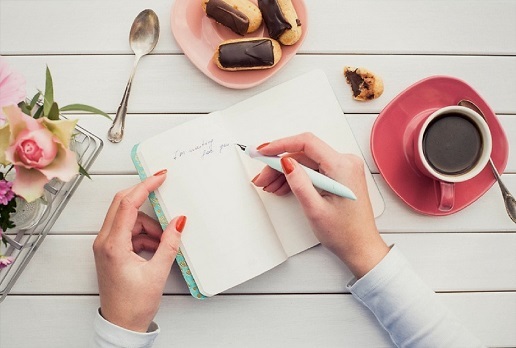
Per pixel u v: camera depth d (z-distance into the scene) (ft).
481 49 2.61
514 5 2.60
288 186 2.46
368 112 2.57
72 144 2.33
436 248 2.57
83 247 2.52
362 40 2.59
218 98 2.55
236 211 2.40
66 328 2.52
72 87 2.54
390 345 2.55
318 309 2.55
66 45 2.55
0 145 1.80
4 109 1.74
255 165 2.46
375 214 2.54
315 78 2.53
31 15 2.55
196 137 2.41
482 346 2.37
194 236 2.38
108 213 2.33
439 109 2.36
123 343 2.25
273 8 2.40
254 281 2.54
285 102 2.53
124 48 2.55
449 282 2.57
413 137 2.45
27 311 2.52
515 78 2.61
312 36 2.58
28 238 2.38
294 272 2.54
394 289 2.36
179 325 2.52
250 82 2.50
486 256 2.58
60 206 2.42
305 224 2.51
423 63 2.59
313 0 2.58
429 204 2.51
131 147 2.53
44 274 2.52
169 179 2.39
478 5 2.61
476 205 2.58
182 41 2.50
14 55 2.54
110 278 2.25
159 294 2.27
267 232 2.42
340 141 2.52
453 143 2.39
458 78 2.52
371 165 2.56
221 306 2.53
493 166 2.48
